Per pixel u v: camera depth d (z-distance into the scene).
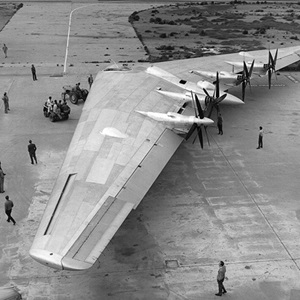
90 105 23.30
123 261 15.77
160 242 16.78
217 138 25.77
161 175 21.77
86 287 14.55
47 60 42.28
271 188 20.44
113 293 14.28
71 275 15.09
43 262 11.91
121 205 14.70
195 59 34.16
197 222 17.97
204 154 23.88
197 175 21.72
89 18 64.75
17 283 14.67
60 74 37.81
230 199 19.59
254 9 74.25
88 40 50.59
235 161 23.06
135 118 20.70
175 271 15.23
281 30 55.91
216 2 82.75
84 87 34.41
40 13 68.94
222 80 28.00
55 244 12.48
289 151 24.09
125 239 16.98
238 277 14.90
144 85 25.08
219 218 18.22
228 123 27.88
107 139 18.62
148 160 17.80
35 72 36.53
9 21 62.12
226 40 50.41
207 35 53.22
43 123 27.86
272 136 25.92
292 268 15.32
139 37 51.97
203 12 70.62
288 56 34.59
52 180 21.16
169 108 22.58
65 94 31.12
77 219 13.66
